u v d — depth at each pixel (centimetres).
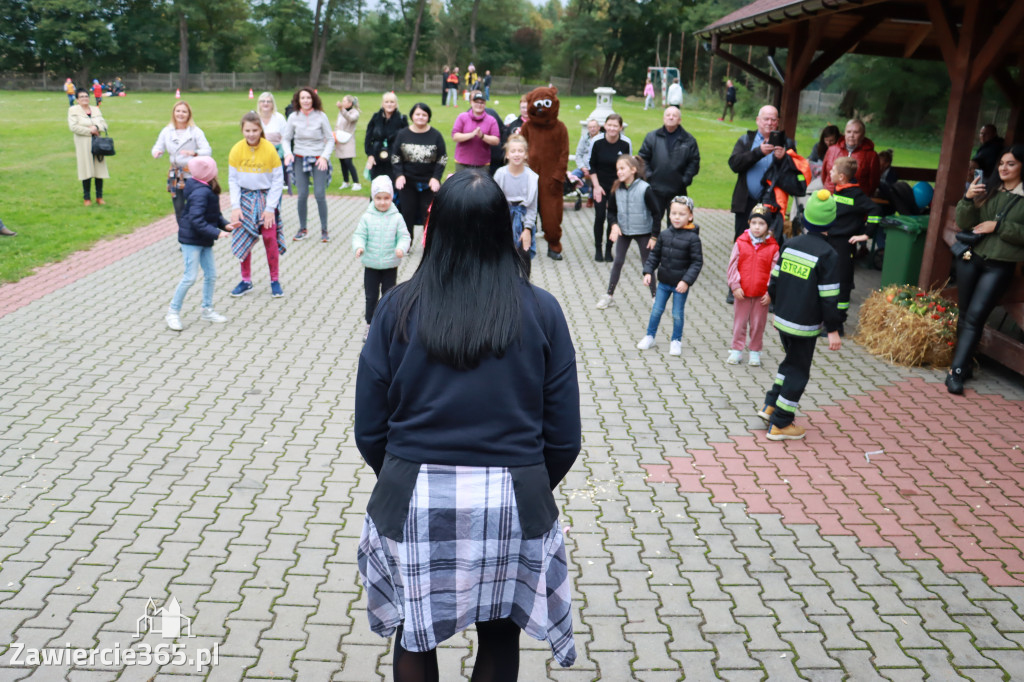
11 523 436
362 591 388
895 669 345
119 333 770
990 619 382
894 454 564
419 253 1142
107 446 534
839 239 783
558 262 1130
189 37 6519
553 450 236
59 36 5934
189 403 610
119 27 6197
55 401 605
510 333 219
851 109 4062
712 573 413
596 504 482
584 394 659
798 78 1112
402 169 966
